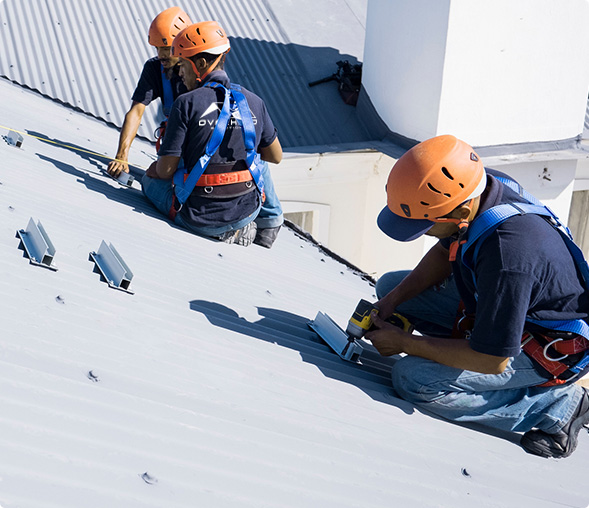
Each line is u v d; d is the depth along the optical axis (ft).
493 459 8.30
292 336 10.06
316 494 6.22
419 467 7.50
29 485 4.80
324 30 29.55
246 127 12.41
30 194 11.02
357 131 26.13
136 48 25.31
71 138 17.26
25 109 18.38
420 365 8.82
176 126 12.04
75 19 25.21
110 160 16.55
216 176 12.66
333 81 27.45
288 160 24.56
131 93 23.80
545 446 8.80
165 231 12.65
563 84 24.94
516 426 8.91
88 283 8.54
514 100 24.21
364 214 27.09
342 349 9.89
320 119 26.05
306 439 7.09
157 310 8.73
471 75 23.07
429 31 22.71
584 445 9.82
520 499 7.62
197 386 7.18
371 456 7.28
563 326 8.01
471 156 7.73
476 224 7.73
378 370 10.08
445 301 10.18
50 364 6.35
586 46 24.67
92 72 23.81
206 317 9.30
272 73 26.94
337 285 14.52
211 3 28.40
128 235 11.39
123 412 6.11
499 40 22.98
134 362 7.09
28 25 24.30
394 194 7.91
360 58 28.81
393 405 8.78
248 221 13.48
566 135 25.84
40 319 7.04
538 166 25.85
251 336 9.27
